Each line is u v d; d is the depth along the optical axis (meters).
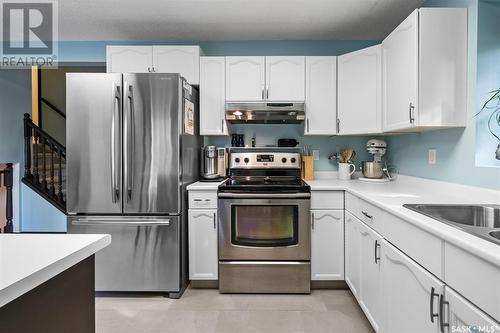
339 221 2.58
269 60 2.95
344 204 2.58
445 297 1.10
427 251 1.22
